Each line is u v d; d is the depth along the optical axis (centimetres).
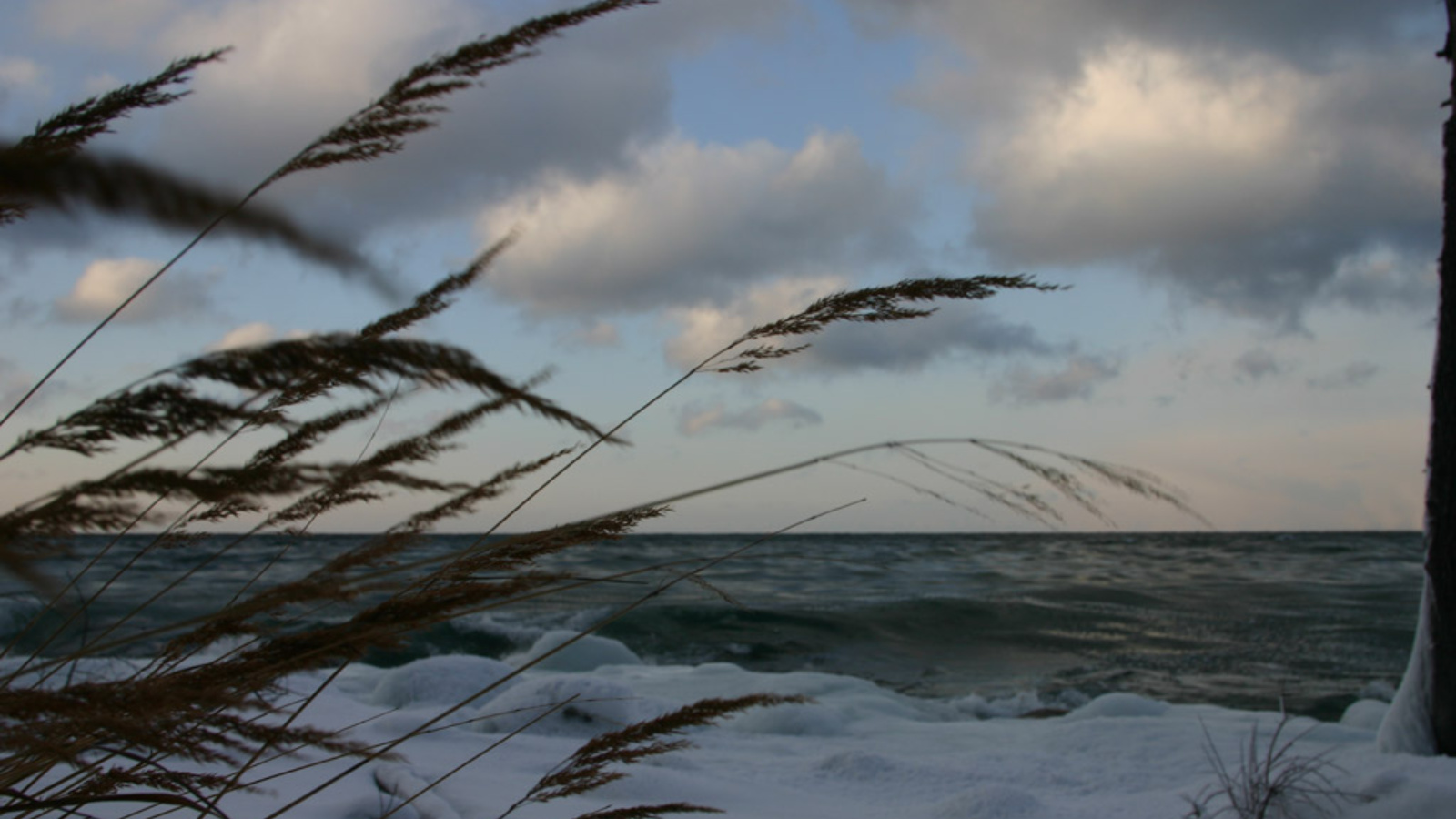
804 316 114
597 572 1833
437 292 108
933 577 3002
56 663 94
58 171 33
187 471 53
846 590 2431
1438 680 513
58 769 199
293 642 95
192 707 82
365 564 109
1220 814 377
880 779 455
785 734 614
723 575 2989
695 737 548
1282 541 8169
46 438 49
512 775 351
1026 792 410
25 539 49
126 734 73
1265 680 1143
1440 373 541
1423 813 350
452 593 101
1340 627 1602
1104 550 5772
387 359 43
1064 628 1622
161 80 80
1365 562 3709
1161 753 522
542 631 1443
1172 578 2908
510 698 520
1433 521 530
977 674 1210
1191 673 1196
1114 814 399
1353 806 366
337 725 397
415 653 1282
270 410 99
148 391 46
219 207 35
